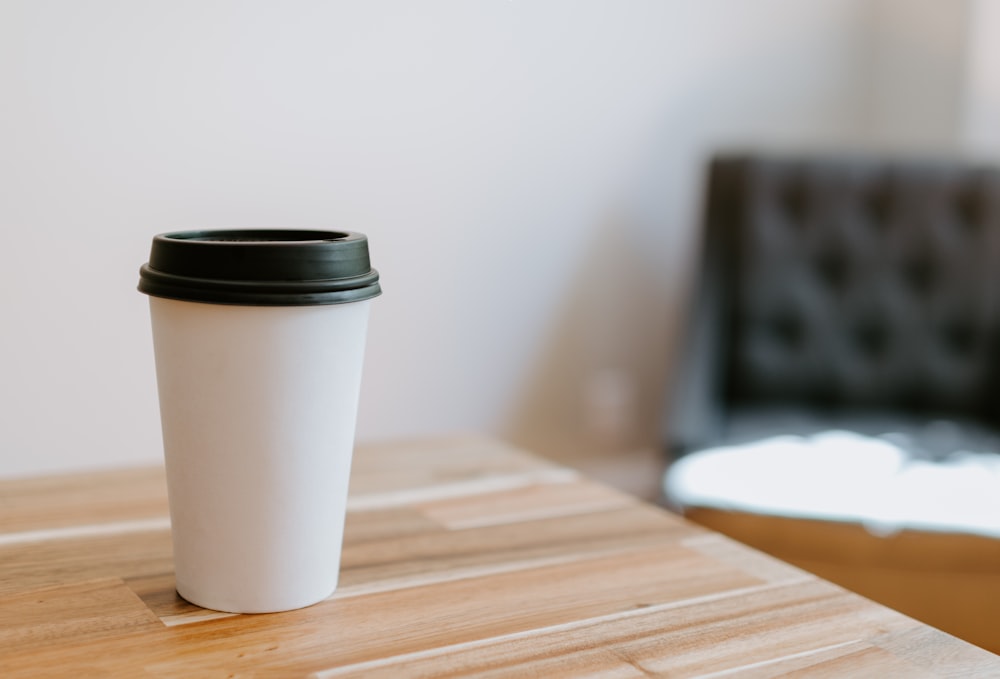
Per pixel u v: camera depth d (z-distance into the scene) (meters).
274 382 0.57
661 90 1.97
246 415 0.58
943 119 2.15
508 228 1.82
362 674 0.55
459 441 0.87
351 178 1.63
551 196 1.86
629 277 1.99
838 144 2.26
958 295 1.82
